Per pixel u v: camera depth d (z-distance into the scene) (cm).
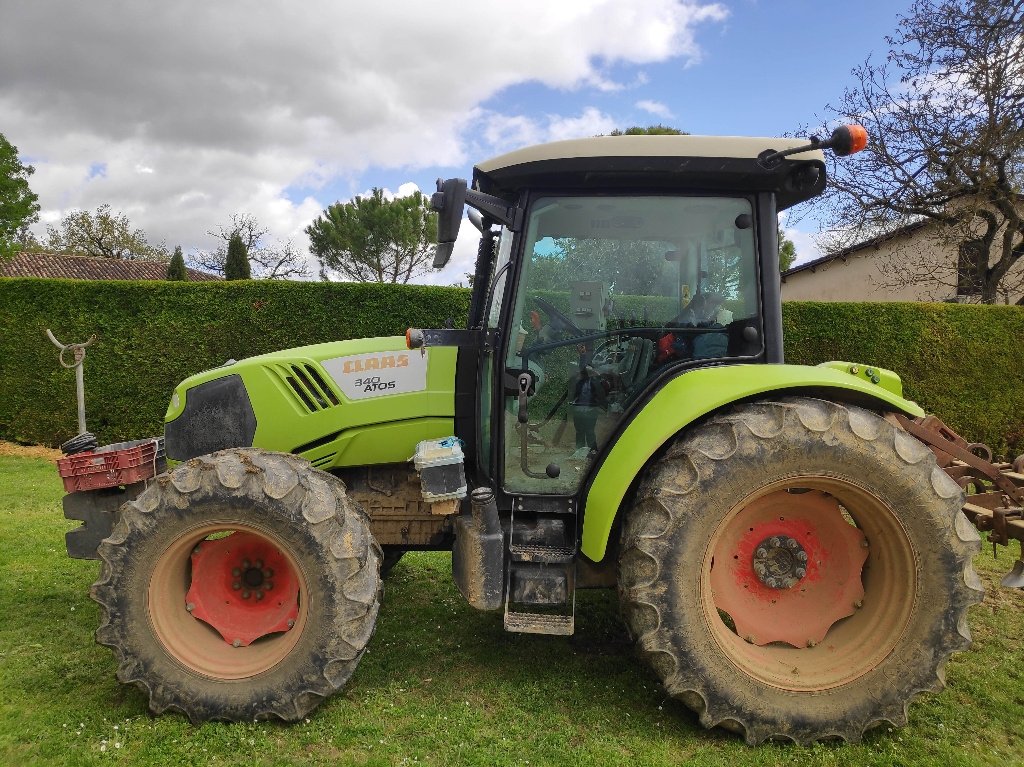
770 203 273
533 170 265
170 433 308
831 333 841
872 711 244
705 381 260
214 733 242
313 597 249
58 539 477
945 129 1091
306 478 257
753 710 242
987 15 1045
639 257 280
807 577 264
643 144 258
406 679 288
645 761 232
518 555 266
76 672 288
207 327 840
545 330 282
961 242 1210
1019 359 840
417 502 314
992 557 457
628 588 248
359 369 304
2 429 862
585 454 283
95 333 840
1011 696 280
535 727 253
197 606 264
